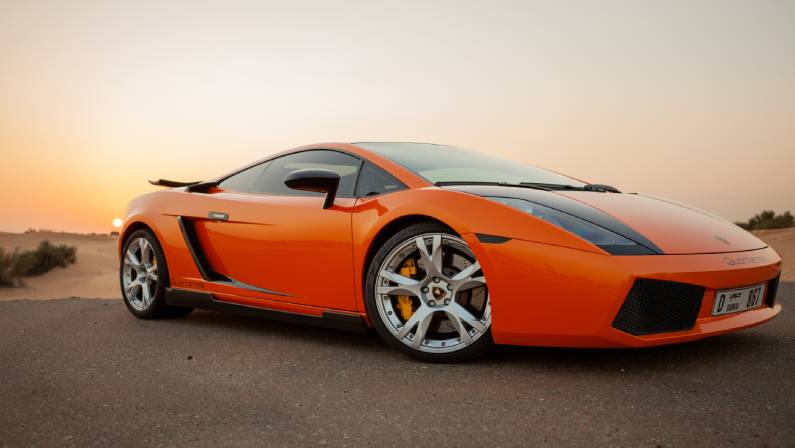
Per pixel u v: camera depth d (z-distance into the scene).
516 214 2.63
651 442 1.83
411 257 2.94
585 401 2.21
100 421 2.17
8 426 2.14
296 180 3.06
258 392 2.46
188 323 4.07
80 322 4.16
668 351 2.87
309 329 3.73
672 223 2.79
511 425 2.01
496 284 2.60
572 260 2.47
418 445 1.88
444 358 2.79
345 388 2.48
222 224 3.76
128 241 4.38
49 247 23.41
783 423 1.93
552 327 2.52
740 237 2.92
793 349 2.87
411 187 3.02
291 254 3.34
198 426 2.09
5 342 3.53
